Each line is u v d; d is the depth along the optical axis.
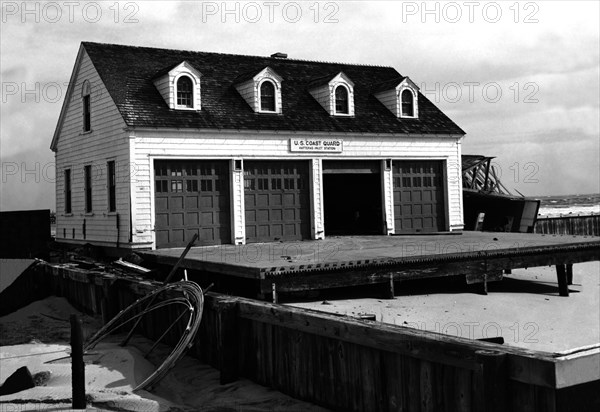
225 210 20.64
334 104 23.11
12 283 17.22
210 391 9.24
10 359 11.08
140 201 19.09
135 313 13.32
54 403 8.51
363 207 24.39
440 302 15.99
